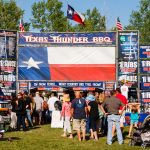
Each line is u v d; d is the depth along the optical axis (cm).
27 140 1805
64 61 2645
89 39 2631
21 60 2652
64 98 1967
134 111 1914
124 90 2441
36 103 2477
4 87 2620
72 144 1705
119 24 2677
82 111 1808
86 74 2631
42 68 2650
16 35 2652
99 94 2031
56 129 2270
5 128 2142
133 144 1683
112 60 2609
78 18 2864
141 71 2569
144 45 2569
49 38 2656
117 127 1730
